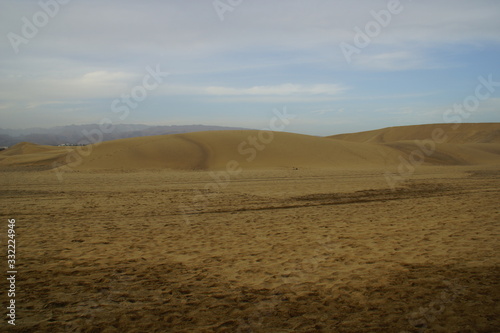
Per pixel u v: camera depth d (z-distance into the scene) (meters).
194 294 5.36
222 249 7.82
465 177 26.75
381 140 110.69
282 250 7.67
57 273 6.30
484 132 101.69
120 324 4.45
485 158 53.06
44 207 13.63
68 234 9.27
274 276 6.08
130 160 37.78
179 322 4.48
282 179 25.38
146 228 10.03
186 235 9.17
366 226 10.03
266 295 5.29
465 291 5.18
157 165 36.47
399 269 6.26
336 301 5.01
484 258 6.72
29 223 10.70
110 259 7.12
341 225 10.23
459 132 105.06
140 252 7.62
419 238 8.46
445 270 6.11
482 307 4.65
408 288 5.38
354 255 7.20
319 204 14.42
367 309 4.73
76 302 5.10
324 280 5.84
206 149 42.81
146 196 16.83
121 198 16.17
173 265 6.74
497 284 5.38
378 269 6.30
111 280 5.96
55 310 4.84
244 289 5.53
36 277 6.09
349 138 122.88
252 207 13.73
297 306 4.88
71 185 21.53
